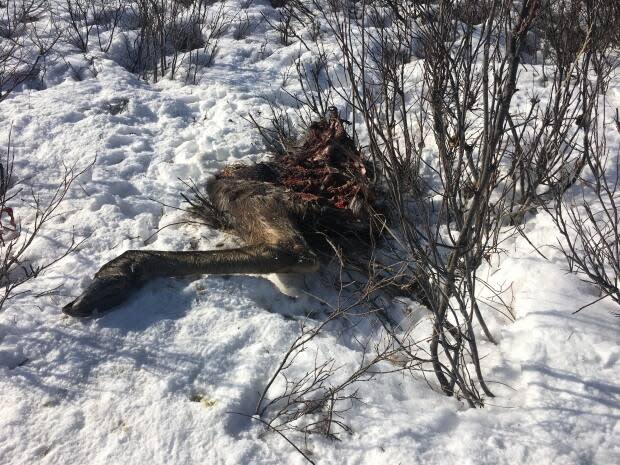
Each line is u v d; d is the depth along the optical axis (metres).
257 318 1.21
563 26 1.57
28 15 2.62
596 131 1.27
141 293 1.25
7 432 1.00
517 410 1.02
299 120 1.94
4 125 1.85
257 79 2.23
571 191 1.52
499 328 1.20
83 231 1.46
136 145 1.81
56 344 1.14
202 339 1.16
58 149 1.77
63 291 1.27
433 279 1.04
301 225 1.45
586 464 0.93
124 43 2.45
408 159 1.33
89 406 1.04
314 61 2.26
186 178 1.71
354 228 1.44
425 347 1.20
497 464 0.93
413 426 1.00
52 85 2.15
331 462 0.96
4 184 1.58
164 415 1.02
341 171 1.52
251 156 1.78
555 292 1.20
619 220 1.39
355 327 1.27
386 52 1.35
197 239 1.47
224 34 2.59
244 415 1.03
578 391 1.03
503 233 1.45
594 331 1.12
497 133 0.89
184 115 2.00
